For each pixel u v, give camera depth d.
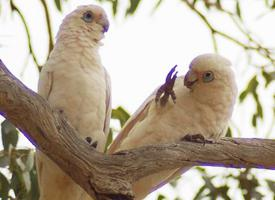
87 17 11.39
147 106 11.74
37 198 11.88
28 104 8.53
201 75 11.37
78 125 10.72
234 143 10.00
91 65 10.91
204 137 10.32
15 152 11.79
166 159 9.58
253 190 13.91
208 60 11.36
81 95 10.69
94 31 11.31
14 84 8.45
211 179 13.95
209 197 13.86
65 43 11.07
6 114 8.59
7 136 11.69
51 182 10.95
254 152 9.98
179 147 9.77
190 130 11.38
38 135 8.76
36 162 11.09
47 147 8.88
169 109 11.38
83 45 11.05
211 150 9.91
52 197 11.13
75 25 11.26
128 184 9.14
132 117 11.77
